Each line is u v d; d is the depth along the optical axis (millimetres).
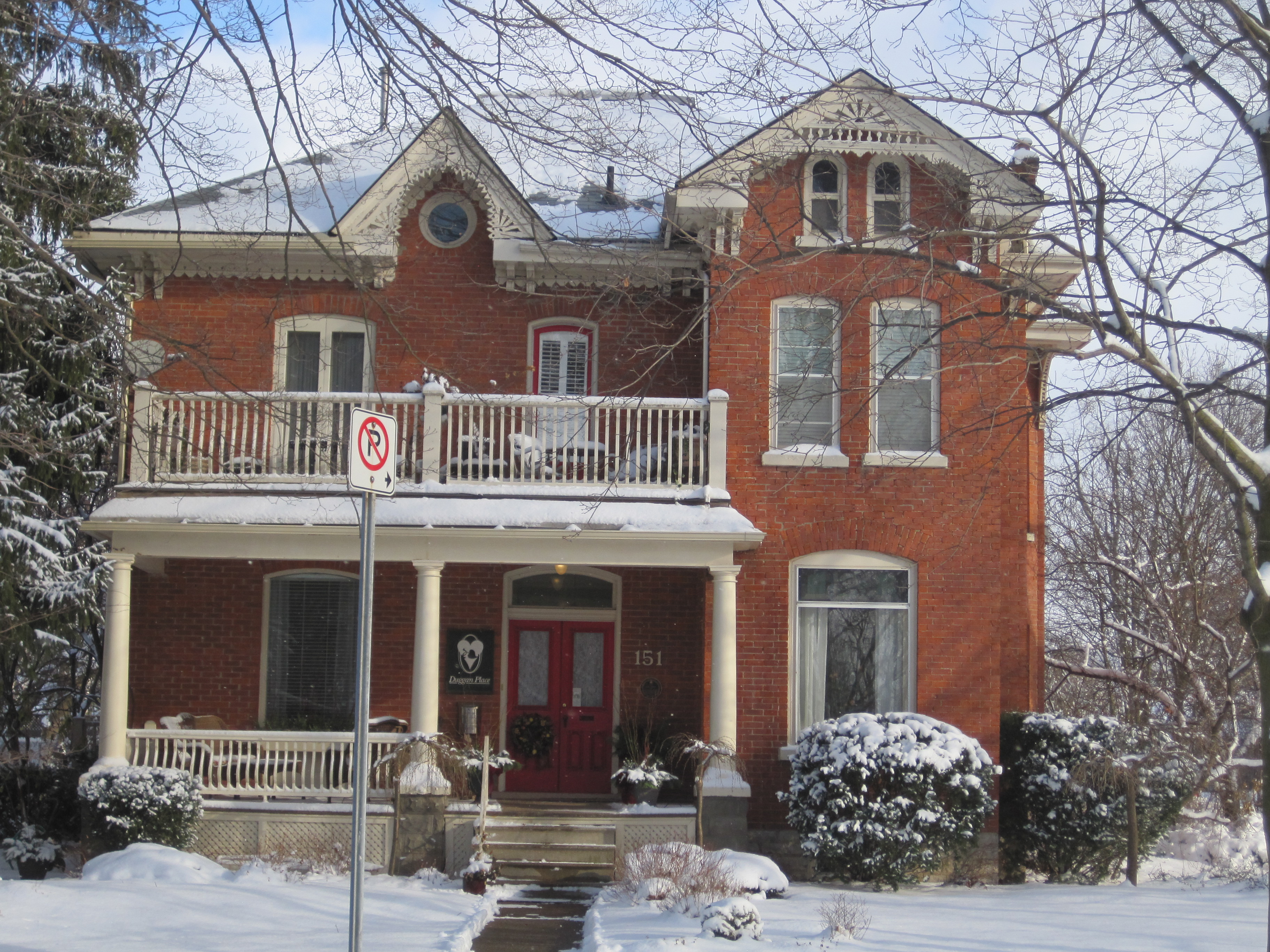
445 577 17219
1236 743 19719
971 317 9828
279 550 14891
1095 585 26703
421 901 12266
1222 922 11000
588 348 17172
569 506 14852
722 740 14617
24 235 8578
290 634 17094
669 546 14898
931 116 13062
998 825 15211
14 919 10328
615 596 17297
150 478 15008
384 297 16500
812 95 9453
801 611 15750
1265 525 8781
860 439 15836
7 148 11320
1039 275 14898
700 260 16016
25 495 15367
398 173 16328
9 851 14625
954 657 15586
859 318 15719
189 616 17016
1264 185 9469
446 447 16281
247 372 16828
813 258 13219
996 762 15383
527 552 14922
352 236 16297
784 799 14570
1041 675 19172
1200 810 19016
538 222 16125
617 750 16391
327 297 17031
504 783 16938
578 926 11570
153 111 8758
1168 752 15609
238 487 14852
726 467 15531
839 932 10070
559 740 17109
